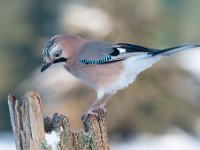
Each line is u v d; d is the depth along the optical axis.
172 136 16.69
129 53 8.41
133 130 16.58
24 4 24.81
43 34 23.11
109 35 16.81
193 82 17.20
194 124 17.08
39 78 18.20
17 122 6.50
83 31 16.97
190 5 24.39
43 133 6.46
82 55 8.52
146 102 16.66
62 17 17.89
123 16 16.95
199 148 16.25
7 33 24.47
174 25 18.75
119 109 16.45
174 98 16.94
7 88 23.58
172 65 17.03
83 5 17.52
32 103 6.43
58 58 8.56
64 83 16.86
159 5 17.97
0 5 25.11
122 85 8.52
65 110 16.52
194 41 24.12
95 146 6.70
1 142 17.23
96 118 6.78
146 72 16.73
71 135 6.57
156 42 17.20
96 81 8.54
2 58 23.92
